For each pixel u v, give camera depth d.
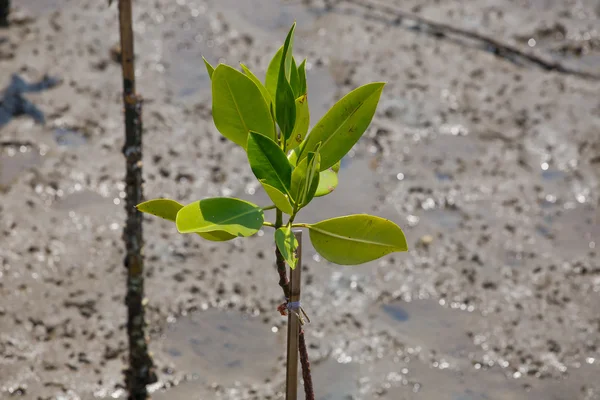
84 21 5.18
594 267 3.74
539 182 4.27
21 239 3.61
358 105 1.59
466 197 4.12
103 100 4.52
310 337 3.29
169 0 5.50
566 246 3.87
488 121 4.71
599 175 4.34
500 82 5.09
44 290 3.38
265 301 3.46
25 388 2.96
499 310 3.48
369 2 5.82
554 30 5.68
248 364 3.16
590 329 3.41
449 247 3.81
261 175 1.54
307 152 1.61
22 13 5.18
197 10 5.44
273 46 5.18
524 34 5.61
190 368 3.12
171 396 2.99
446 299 3.52
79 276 3.46
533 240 3.89
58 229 3.69
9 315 3.24
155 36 5.11
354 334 3.32
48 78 4.60
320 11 5.64
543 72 5.23
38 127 4.26
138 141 2.59
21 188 3.88
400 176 4.23
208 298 3.44
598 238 3.93
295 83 1.63
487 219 3.99
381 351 3.25
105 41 5.00
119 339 3.20
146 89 4.66
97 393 2.97
